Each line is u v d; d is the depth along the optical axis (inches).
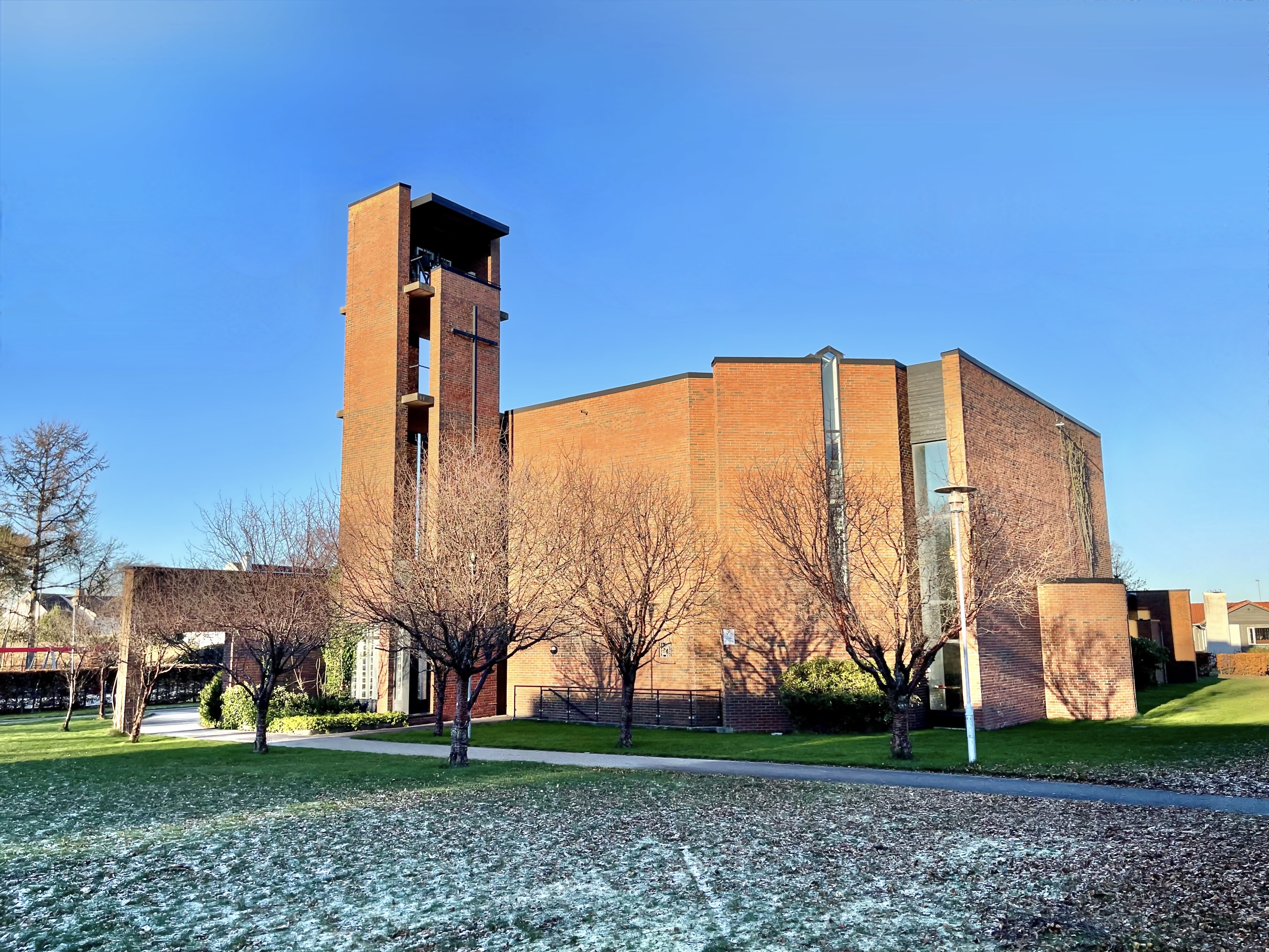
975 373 1036.5
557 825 478.3
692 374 1067.3
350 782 638.5
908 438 1029.8
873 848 418.6
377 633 1021.2
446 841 443.5
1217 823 460.1
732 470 1005.2
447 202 1171.9
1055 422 1269.7
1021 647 1027.3
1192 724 914.7
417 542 846.5
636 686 1049.5
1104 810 502.0
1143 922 304.8
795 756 749.3
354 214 1211.9
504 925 315.9
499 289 1235.2
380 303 1160.8
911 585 766.5
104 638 1238.9
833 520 824.9
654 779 639.1
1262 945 281.0
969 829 456.4
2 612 1983.3
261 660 876.0
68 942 303.1
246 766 738.8
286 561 933.2
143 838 456.4
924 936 298.5
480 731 1011.9
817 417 1018.7
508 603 765.9
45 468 1910.7
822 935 301.4
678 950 289.9
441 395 1135.0
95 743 962.7
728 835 449.4
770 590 976.3
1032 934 297.7
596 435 1139.9
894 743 724.0
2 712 1565.0
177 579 1063.6
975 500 791.7
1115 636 1031.6
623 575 869.8
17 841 454.3
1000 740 838.5
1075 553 1262.3
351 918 325.4
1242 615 3334.2
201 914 331.0
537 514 844.6
